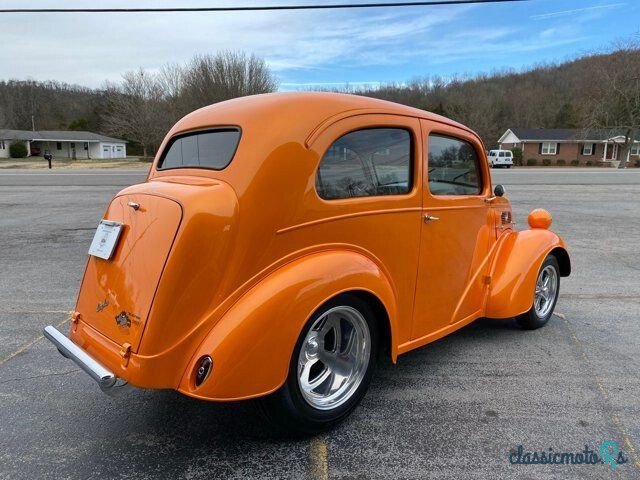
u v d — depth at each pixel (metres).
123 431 2.79
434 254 3.23
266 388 2.32
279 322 2.31
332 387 2.73
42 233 9.48
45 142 72.19
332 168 2.61
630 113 48.03
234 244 2.30
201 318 2.27
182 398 3.17
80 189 18.67
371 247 2.79
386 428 2.78
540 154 56.16
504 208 4.08
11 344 4.07
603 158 55.84
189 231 2.22
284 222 2.41
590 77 52.81
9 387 3.32
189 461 2.51
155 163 3.12
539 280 4.25
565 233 9.56
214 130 2.73
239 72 51.56
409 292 3.09
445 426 2.80
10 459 2.53
